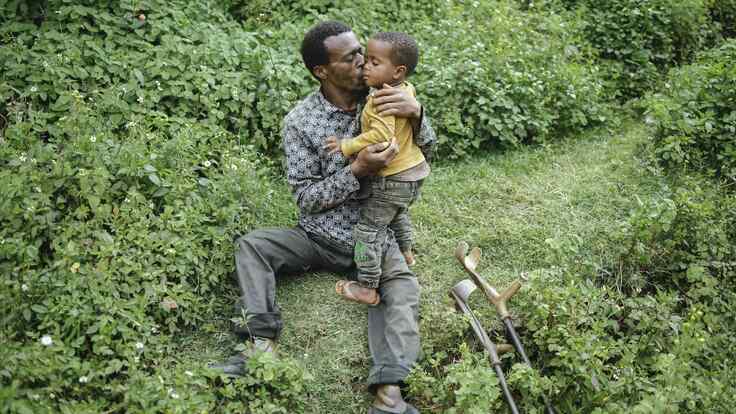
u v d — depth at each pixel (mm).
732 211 4812
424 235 4570
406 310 3678
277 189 4742
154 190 4004
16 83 4508
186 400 3236
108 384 3234
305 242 3926
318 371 3668
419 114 3545
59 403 3100
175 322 3662
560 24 6438
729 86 5375
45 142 4355
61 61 4590
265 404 3352
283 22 5758
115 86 4609
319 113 3803
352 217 3908
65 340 3283
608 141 5742
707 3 7098
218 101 4871
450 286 4219
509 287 3969
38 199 3699
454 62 5637
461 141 5328
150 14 5070
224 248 3957
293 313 3908
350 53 3631
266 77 4973
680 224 4539
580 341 3697
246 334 3615
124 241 3738
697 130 5254
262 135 4883
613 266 4492
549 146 5555
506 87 5504
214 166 4527
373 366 3561
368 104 3521
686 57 7000
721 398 3625
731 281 4559
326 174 3836
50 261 3596
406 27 6078
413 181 3600
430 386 3588
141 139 4227
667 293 4496
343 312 3924
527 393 3633
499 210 4852
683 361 3670
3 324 3211
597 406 3629
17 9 4891
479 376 3383
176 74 4793
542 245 4535
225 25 5492
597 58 6637
